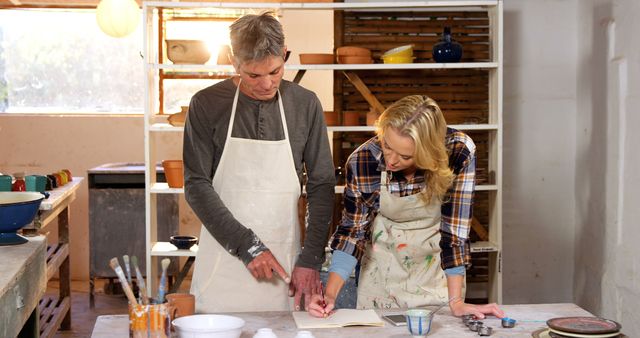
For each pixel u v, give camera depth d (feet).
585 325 7.82
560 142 19.12
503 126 19.07
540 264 19.27
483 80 18.24
